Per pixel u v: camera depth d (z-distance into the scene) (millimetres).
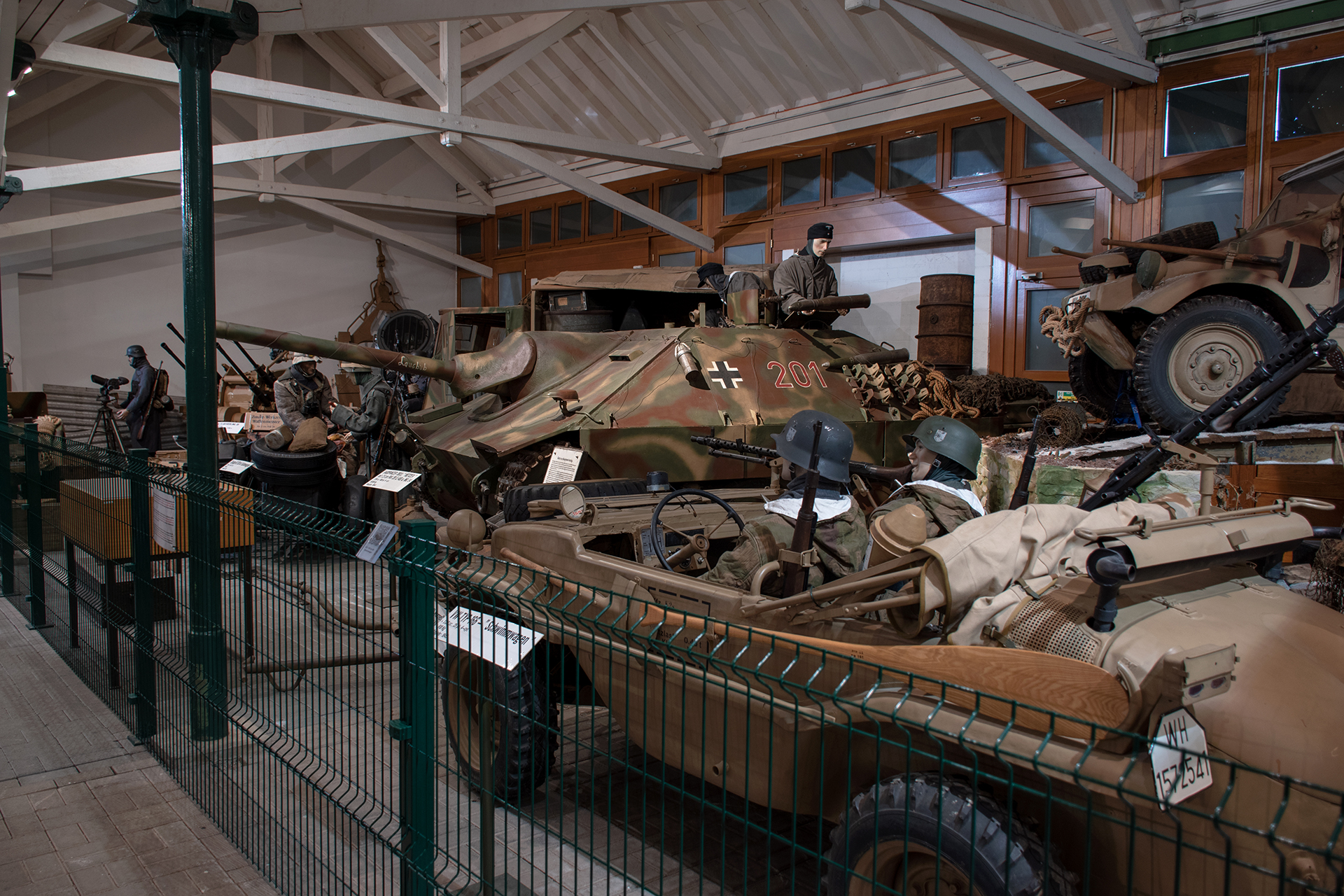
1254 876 2148
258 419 11992
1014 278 11820
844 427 3564
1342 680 2393
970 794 2332
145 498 4941
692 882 3373
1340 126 9344
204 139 5027
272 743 4277
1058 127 9656
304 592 3410
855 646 2547
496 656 2777
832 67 13180
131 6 10531
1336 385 6684
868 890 2506
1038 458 6059
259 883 3543
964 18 8664
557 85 16188
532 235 19469
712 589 3184
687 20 13289
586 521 4023
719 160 15062
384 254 20906
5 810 4188
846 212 13422
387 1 7059
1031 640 2613
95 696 5750
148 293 18688
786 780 2939
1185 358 6422
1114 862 2354
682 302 10242
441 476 8609
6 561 8102
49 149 17562
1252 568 3150
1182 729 2121
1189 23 10203
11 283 17375
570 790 4164
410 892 2783
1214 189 10227
